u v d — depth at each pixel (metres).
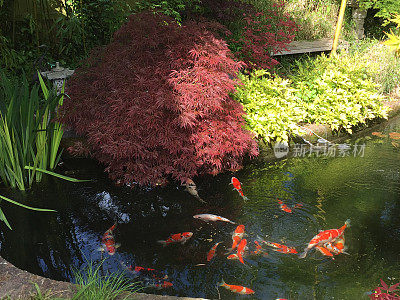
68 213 3.59
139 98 3.88
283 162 4.78
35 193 3.89
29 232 3.31
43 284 2.38
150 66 4.14
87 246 3.15
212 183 4.22
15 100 3.96
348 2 8.71
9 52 5.73
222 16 6.26
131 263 2.95
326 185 4.20
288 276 2.83
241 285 2.73
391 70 6.74
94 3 6.27
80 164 4.47
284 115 4.94
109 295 2.32
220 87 3.99
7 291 2.32
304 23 8.04
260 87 5.27
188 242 3.22
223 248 3.15
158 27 4.31
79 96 4.25
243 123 4.58
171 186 4.11
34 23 6.09
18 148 3.89
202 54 4.04
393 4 8.40
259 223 3.50
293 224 3.48
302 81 5.88
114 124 3.94
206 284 2.73
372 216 3.61
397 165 4.66
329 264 2.96
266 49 6.25
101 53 4.56
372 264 2.96
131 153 3.93
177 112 3.95
